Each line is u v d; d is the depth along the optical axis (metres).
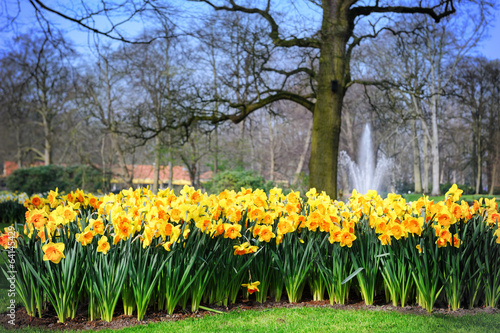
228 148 26.95
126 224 3.99
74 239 4.14
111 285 4.05
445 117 38.88
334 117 12.27
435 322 4.05
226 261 4.54
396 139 43.41
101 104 27.34
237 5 13.17
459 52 29.98
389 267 4.58
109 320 4.05
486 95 34.97
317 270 4.92
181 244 4.25
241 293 5.19
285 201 5.47
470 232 4.70
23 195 14.32
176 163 23.81
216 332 3.73
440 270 4.54
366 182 31.59
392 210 4.62
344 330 3.81
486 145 36.81
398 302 4.70
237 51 13.57
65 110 32.62
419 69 30.22
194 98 13.88
